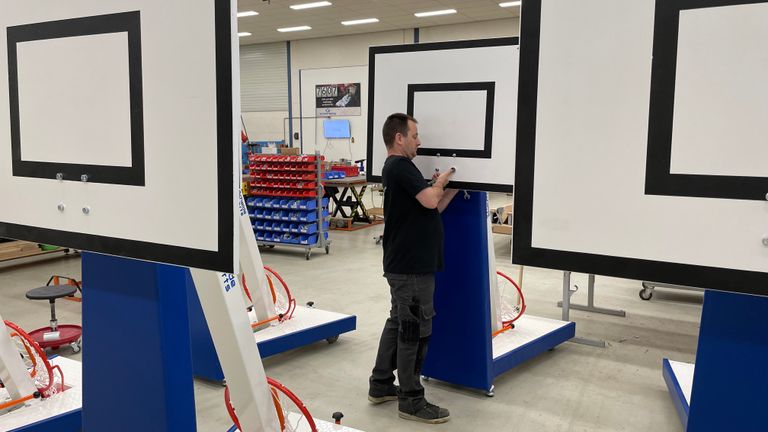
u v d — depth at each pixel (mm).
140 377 1382
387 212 2744
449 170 2643
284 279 5742
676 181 911
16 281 5652
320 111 15258
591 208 979
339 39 14703
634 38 918
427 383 3348
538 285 5602
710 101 877
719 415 1068
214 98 962
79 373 2947
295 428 2316
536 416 2934
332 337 3977
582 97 966
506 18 12461
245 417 1679
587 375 3455
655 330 4270
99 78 1113
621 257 963
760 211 859
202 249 1014
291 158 6750
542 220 1025
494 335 3562
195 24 969
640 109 926
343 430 2451
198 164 998
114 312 1402
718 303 1053
